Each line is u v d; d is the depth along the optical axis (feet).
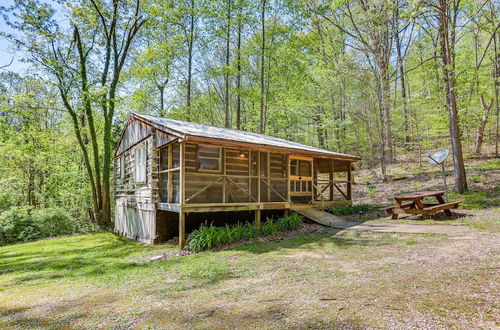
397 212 28.81
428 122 58.59
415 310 8.53
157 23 51.93
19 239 37.68
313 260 17.02
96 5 44.09
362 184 53.98
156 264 19.60
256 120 72.33
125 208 38.34
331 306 9.52
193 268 17.28
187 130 24.47
